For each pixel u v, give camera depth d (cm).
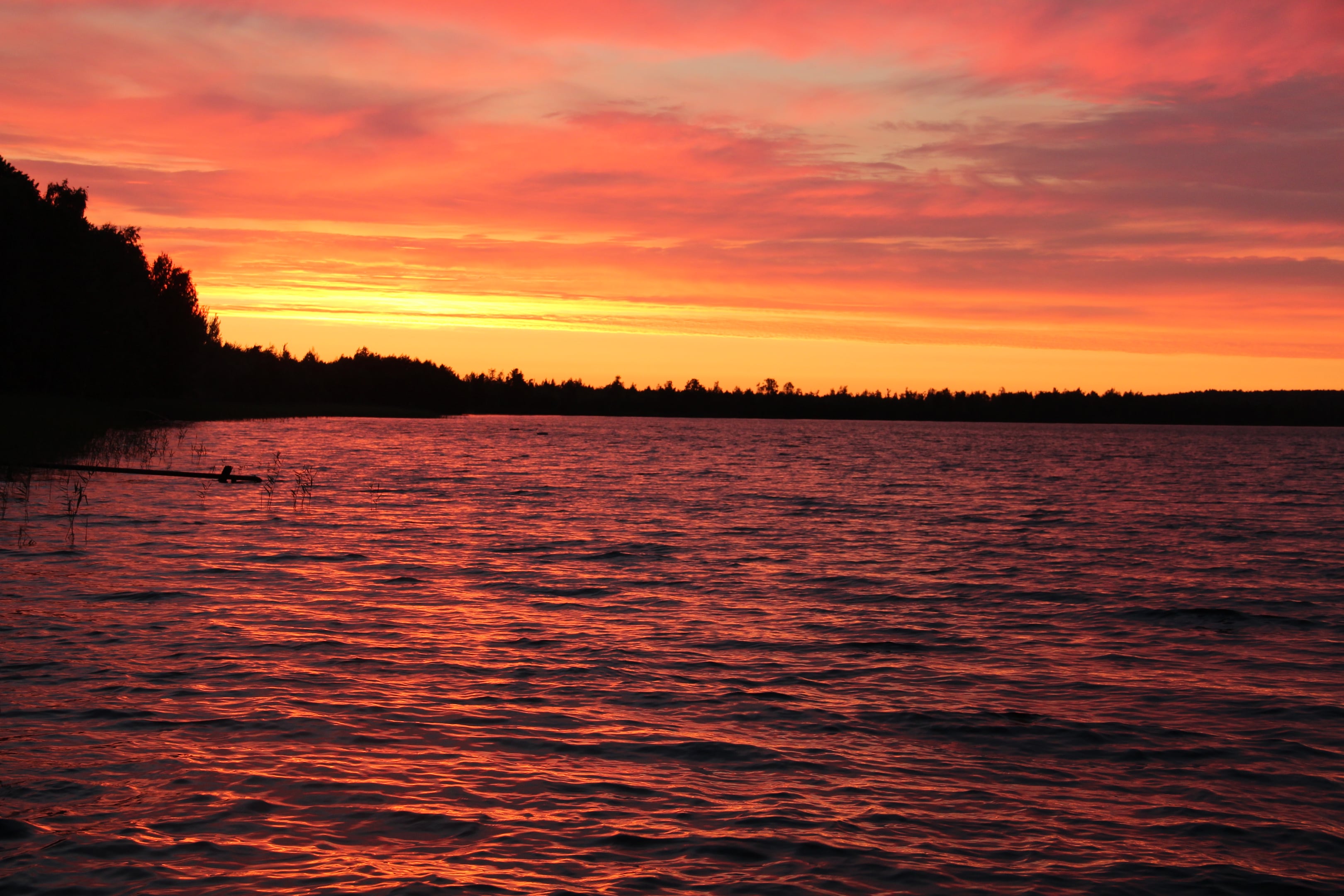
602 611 1809
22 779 927
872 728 1166
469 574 2180
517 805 909
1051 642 1634
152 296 10756
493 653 1466
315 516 3128
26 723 1077
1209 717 1229
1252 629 1753
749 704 1248
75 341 8688
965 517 3741
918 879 788
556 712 1193
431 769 990
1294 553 2781
